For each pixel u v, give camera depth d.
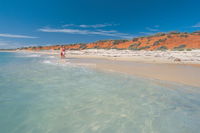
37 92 6.43
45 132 3.56
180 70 10.90
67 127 3.76
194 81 7.61
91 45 68.50
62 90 6.67
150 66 13.32
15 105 5.09
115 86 7.16
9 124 3.92
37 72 10.95
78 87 7.09
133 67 12.78
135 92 6.25
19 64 16.17
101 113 4.48
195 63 14.77
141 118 4.15
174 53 22.94
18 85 7.48
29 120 4.12
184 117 4.15
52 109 4.78
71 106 4.99
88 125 3.84
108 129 3.65
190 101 5.18
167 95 5.79
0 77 9.24
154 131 3.54
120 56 25.81
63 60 21.17
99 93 6.22
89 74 10.16
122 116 4.29
